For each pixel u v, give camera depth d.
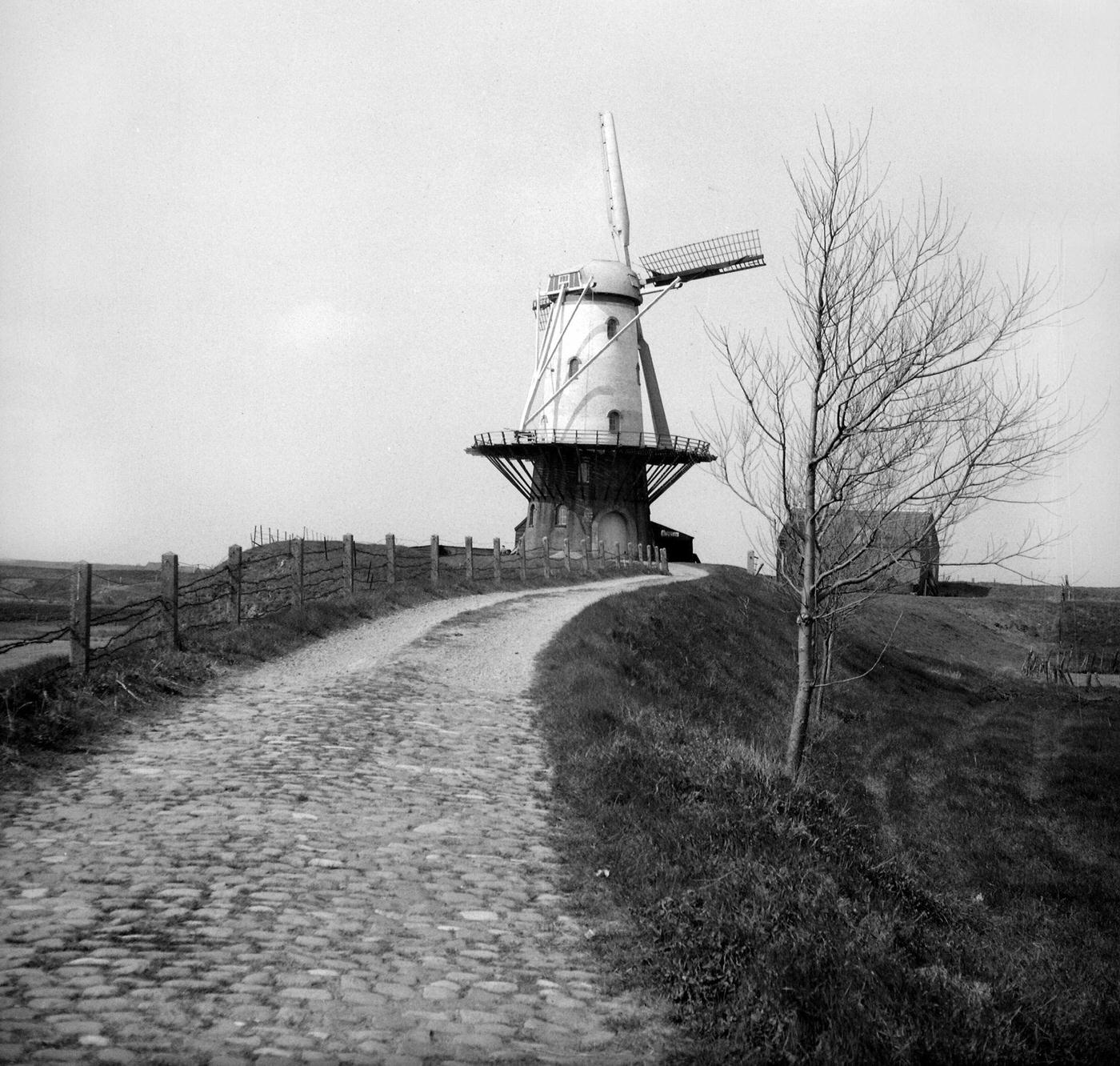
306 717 14.20
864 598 16.41
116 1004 5.75
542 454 61.75
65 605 23.80
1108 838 20.33
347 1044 5.59
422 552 48.81
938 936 10.90
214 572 21.19
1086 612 70.31
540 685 18.11
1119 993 11.45
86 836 8.79
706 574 54.28
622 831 10.47
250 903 7.57
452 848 9.49
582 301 61.91
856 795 21.14
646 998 6.95
